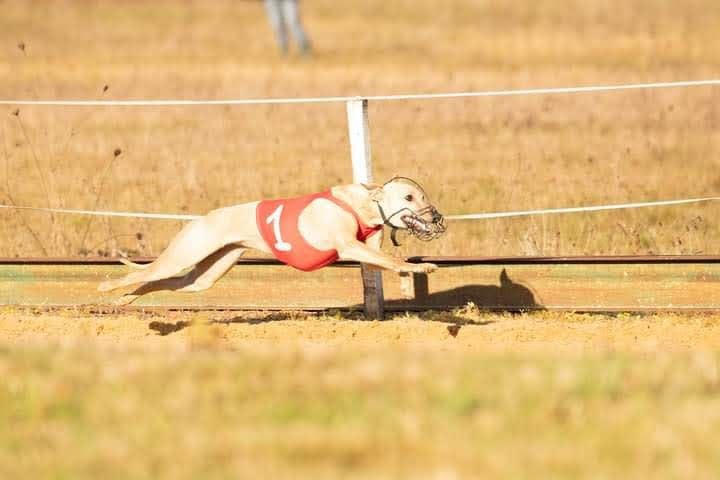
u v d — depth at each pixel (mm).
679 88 30781
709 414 8094
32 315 13703
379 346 11844
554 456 7371
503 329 12516
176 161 20016
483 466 7238
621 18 57594
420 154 22750
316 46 51344
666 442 7559
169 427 8047
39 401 8609
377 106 30156
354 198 11734
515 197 17906
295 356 9867
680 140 23188
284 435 7832
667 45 40656
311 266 11812
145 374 9289
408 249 15484
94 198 18453
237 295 13984
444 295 13648
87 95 32531
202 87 34531
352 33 57469
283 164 22016
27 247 15898
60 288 14164
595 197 17984
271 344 11992
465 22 59719
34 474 7367
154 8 69000
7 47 48188
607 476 7066
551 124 26484
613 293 13336
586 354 10297
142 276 11992
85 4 68625
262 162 22266
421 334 12445
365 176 12930
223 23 63688
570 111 28234
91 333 12859
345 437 7723
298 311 13859
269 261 13820
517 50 44344
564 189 18391
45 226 16781
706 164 20891
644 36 47250
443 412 8180
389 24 61094
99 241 16219
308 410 8273
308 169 21266
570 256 13438
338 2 72938
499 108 29156
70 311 14016
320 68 40781
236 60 44281
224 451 7570
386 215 11688
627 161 21234
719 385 8883
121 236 16172
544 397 8422
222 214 11961
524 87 32562
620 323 12797
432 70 38469
